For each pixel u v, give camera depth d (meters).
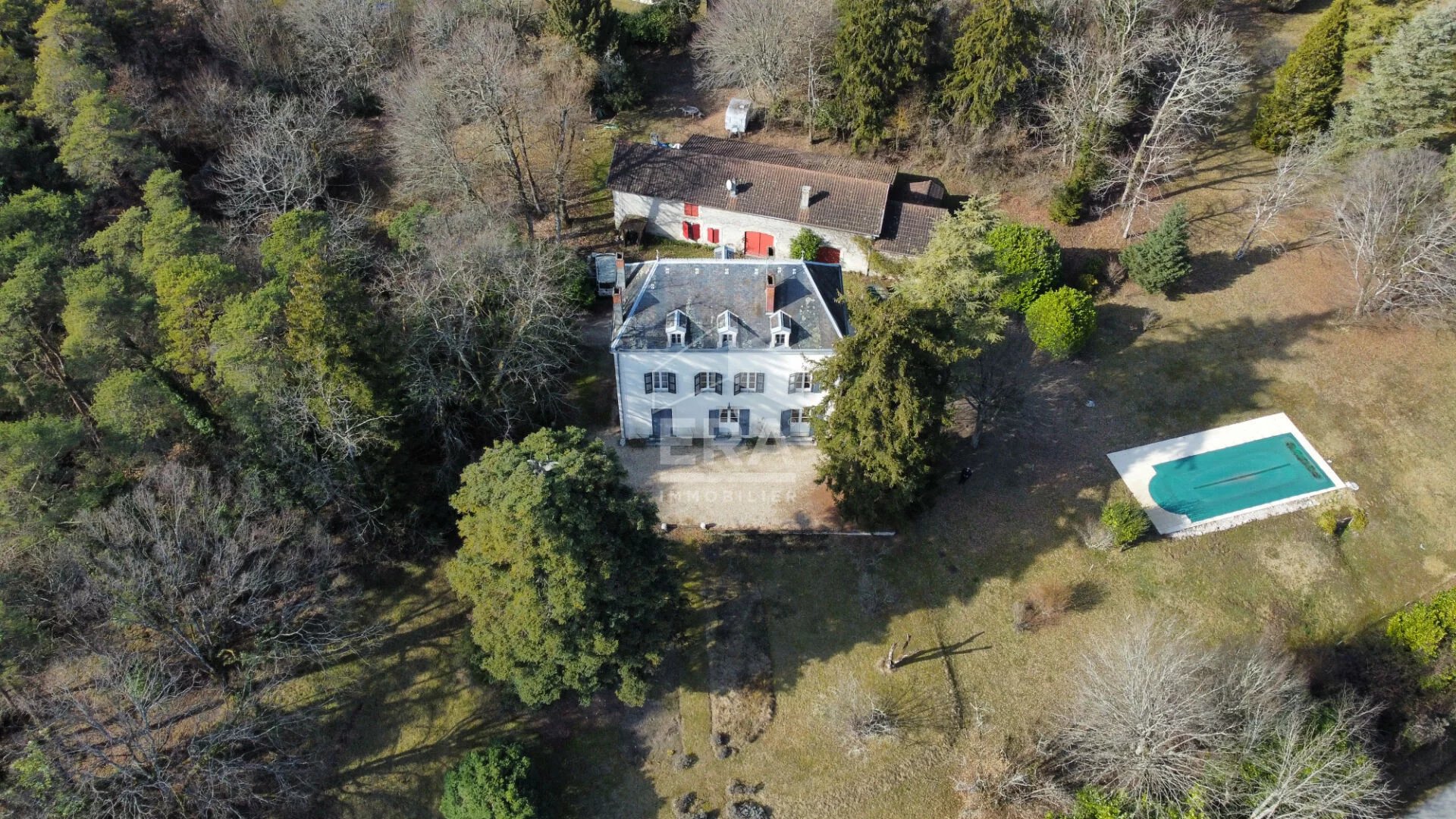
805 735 38.84
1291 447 47.91
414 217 52.28
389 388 39.41
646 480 46.72
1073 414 50.00
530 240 55.91
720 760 38.28
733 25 64.94
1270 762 34.31
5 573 32.81
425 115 53.38
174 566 33.44
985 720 39.31
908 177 60.31
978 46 57.41
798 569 43.38
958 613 42.38
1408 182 49.25
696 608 42.06
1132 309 54.91
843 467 41.38
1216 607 42.66
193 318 38.72
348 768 37.47
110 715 35.00
